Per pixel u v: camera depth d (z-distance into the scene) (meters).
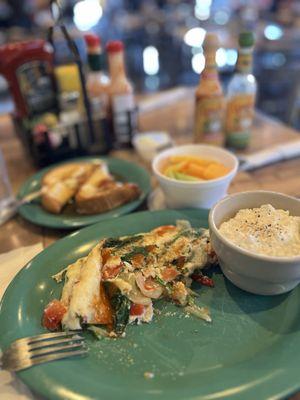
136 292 0.27
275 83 1.12
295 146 0.49
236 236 0.26
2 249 0.34
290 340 0.23
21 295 0.27
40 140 0.48
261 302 0.27
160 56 1.74
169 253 0.30
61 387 0.21
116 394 0.20
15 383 0.23
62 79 0.50
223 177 0.34
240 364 0.22
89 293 0.26
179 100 0.71
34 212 0.38
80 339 0.24
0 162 0.40
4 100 1.23
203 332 0.25
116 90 0.50
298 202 0.29
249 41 0.44
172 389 0.21
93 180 0.42
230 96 0.48
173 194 0.36
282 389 0.20
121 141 0.54
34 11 1.67
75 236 0.33
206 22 1.62
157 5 1.90
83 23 1.71
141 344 0.24
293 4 1.47
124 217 0.35
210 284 0.29
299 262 0.23
